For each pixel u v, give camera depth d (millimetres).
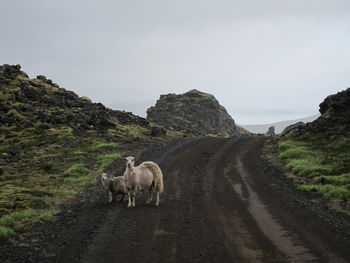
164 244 12898
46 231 14836
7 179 27719
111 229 14836
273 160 32312
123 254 12023
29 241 13664
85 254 12125
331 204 18391
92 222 15938
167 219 16109
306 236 13562
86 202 19969
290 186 22906
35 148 41438
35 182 25859
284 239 13258
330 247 12320
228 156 35031
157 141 46094
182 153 36812
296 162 29078
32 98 64000
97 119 53375
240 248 12375
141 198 20688
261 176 26125
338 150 32375
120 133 49438
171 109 115625
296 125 46531
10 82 69000
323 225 14922
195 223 15453
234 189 22281
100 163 32250
